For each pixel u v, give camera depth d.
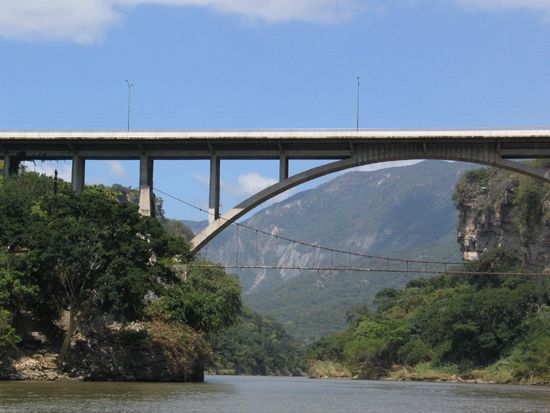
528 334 119.88
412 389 84.88
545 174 79.81
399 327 148.38
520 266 147.12
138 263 72.12
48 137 83.00
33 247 70.31
